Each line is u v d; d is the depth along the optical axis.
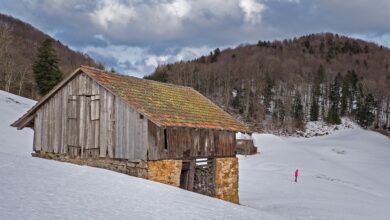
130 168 20.92
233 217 14.08
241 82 135.75
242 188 35.03
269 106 123.75
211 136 24.67
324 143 87.31
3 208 10.17
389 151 80.88
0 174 14.77
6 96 64.44
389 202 34.22
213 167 24.84
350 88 141.00
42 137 24.45
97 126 22.23
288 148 67.12
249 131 27.33
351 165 64.19
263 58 193.75
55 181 14.99
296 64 187.75
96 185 15.48
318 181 42.94
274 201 29.81
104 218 10.72
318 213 25.88
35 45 167.38
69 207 11.32
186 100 26.17
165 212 12.74
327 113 121.62
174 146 21.92
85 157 22.58
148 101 22.39
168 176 21.47
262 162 54.66
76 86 23.22
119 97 21.20
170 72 140.00
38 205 11.02
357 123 120.88
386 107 140.38
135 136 20.84
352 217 25.55
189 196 17.27
